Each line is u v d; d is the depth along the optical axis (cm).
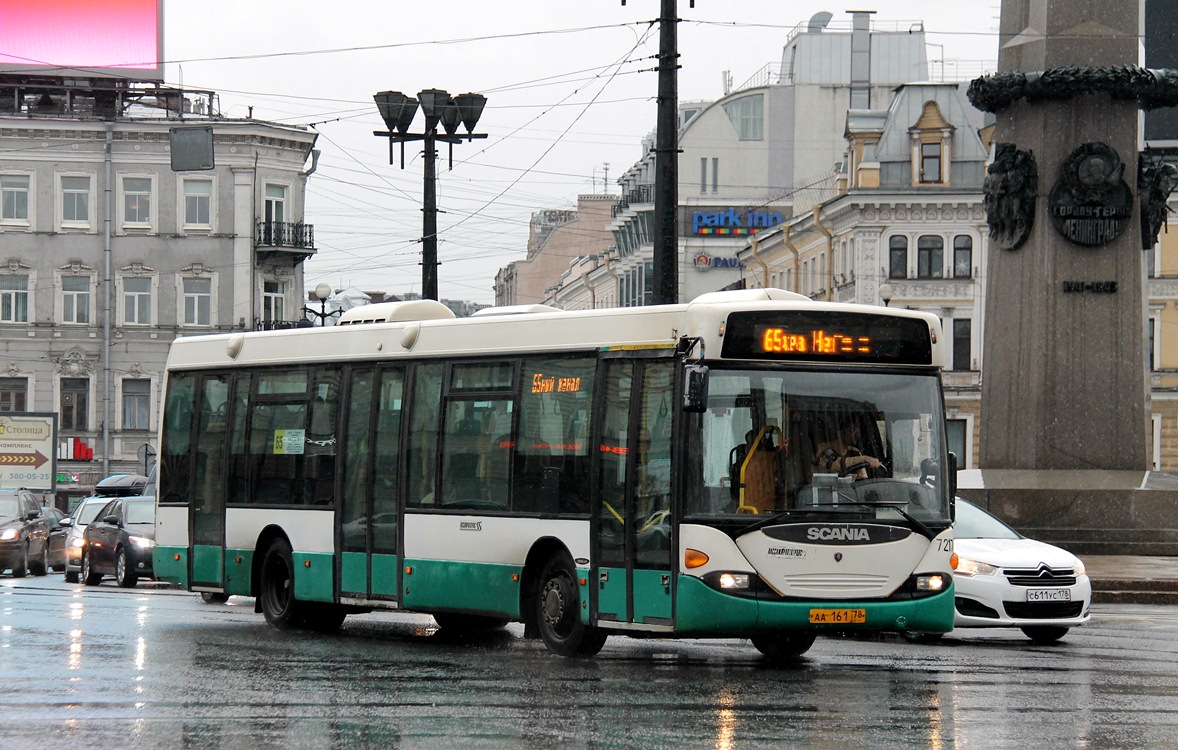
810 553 1753
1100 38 3744
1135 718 1445
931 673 1795
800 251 10488
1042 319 3731
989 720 1426
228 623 2495
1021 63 3812
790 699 1554
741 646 2148
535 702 1526
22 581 4259
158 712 1462
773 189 12044
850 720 1419
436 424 2120
